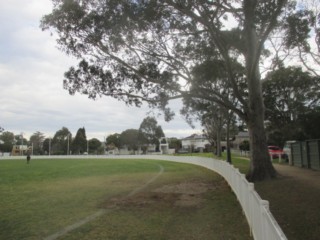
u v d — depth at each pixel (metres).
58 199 14.85
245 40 19.36
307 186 14.73
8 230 9.44
